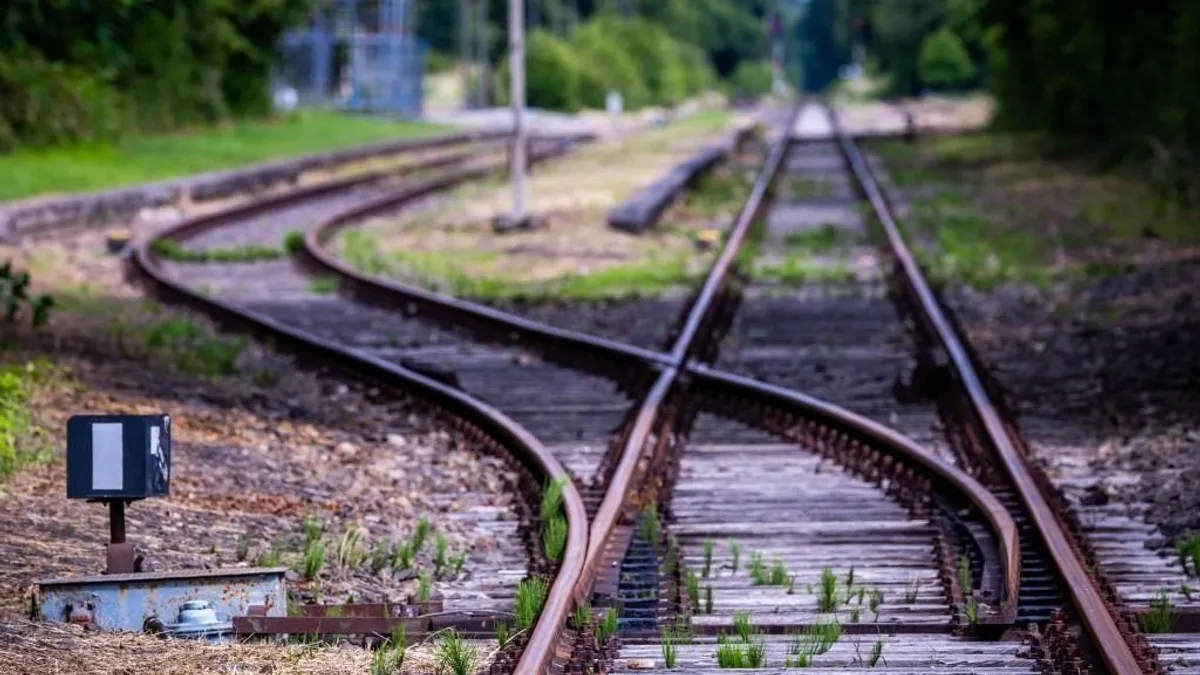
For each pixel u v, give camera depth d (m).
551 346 45.31
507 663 19.34
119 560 21.92
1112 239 70.31
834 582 23.84
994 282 58.25
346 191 107.88
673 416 35.56
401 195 95.75
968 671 19.91
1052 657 20.36
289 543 26.47
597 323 50.72
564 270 64.94
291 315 53.84
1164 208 78.62
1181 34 92.75
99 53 85.31
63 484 28.50
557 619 20.77
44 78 111.62
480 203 94.69
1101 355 43.22
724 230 79.25
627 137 185.25
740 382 37.66
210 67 148.25
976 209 87.69
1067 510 27.61
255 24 159.75
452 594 24.34
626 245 72.75
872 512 28.66
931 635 22.12
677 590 24.09
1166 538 26.72
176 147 125.75
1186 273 57.34
